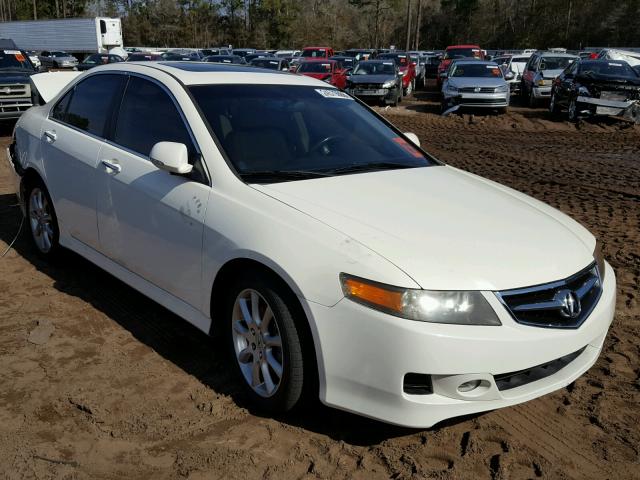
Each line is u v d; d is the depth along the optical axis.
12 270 4.70
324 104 4.06
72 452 2.68
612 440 2.86
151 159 3.27
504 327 2.52
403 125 15.10
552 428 2.94
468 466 2.66
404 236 2.74
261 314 2.94
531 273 2.66
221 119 3.47
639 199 7.41
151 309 4.10
